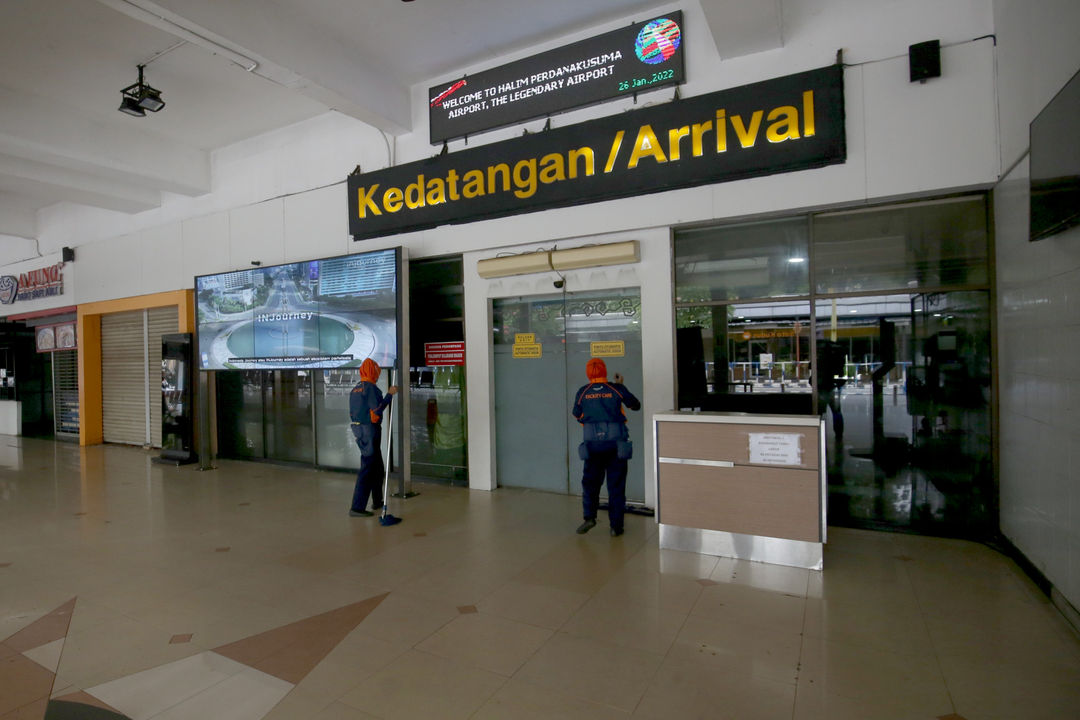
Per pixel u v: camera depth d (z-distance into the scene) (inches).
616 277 232.7
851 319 199.6
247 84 269.7
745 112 203.5
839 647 120.1
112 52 240.7
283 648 123.3
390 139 285.0
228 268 345.7
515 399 265.4
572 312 251.4
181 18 187.2
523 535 199.0
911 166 183.3
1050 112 123.8
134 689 108.0
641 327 235.3
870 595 145.2
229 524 218.2
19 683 110.6
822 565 162.4
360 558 179.0
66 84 267.6
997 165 173.0
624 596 147.1
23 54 241.3
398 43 241.9
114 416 438.6
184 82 267.3
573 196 235.9
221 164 349.7
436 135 269.9
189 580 162.6
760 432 168.7
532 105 245.0
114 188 362.9
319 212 308.7
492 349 266.4
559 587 153.6
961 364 186.2
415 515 226.4
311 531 207.9
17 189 386.6
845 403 201.5
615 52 227.5
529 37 239.6
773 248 209.2
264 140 329.4
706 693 104.4
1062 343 129.6
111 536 204.5
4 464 354.3
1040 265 142.0
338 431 315.9
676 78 215.6
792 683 107.2
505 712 99.9
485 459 264.4
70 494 271.0
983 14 174.2
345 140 300.4
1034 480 148.9
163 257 381.4
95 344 444.5
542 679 110.0
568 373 253.1
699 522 177.5
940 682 106.7
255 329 310.7
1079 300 120.2
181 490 277.4
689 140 213.0
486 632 129.1
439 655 119.5
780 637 124.6
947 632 125.7
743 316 213.9
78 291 442.3
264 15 211.3
